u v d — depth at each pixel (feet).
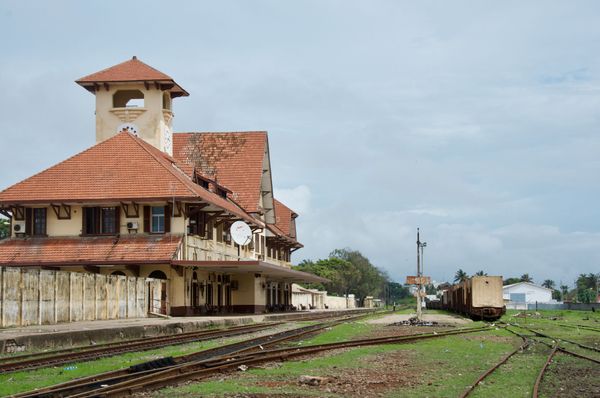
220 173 226.99
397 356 74.84
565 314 242.58
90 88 189.37
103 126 188.24
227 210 177.68
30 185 161.17
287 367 62.75
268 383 53.06
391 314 234.17
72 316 112.98
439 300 355.56
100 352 75.15
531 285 519.60
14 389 48.73
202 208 167.53
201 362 60.80
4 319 94.38
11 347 71.92
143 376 53.26
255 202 219.82
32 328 94.73
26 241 159.53
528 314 233.96
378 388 51.75
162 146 189.47
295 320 169.37
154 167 162.40
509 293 520.42
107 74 188.34
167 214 157.79
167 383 51.21
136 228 157.17
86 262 150.30
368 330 126.41
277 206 284.61
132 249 153.99
